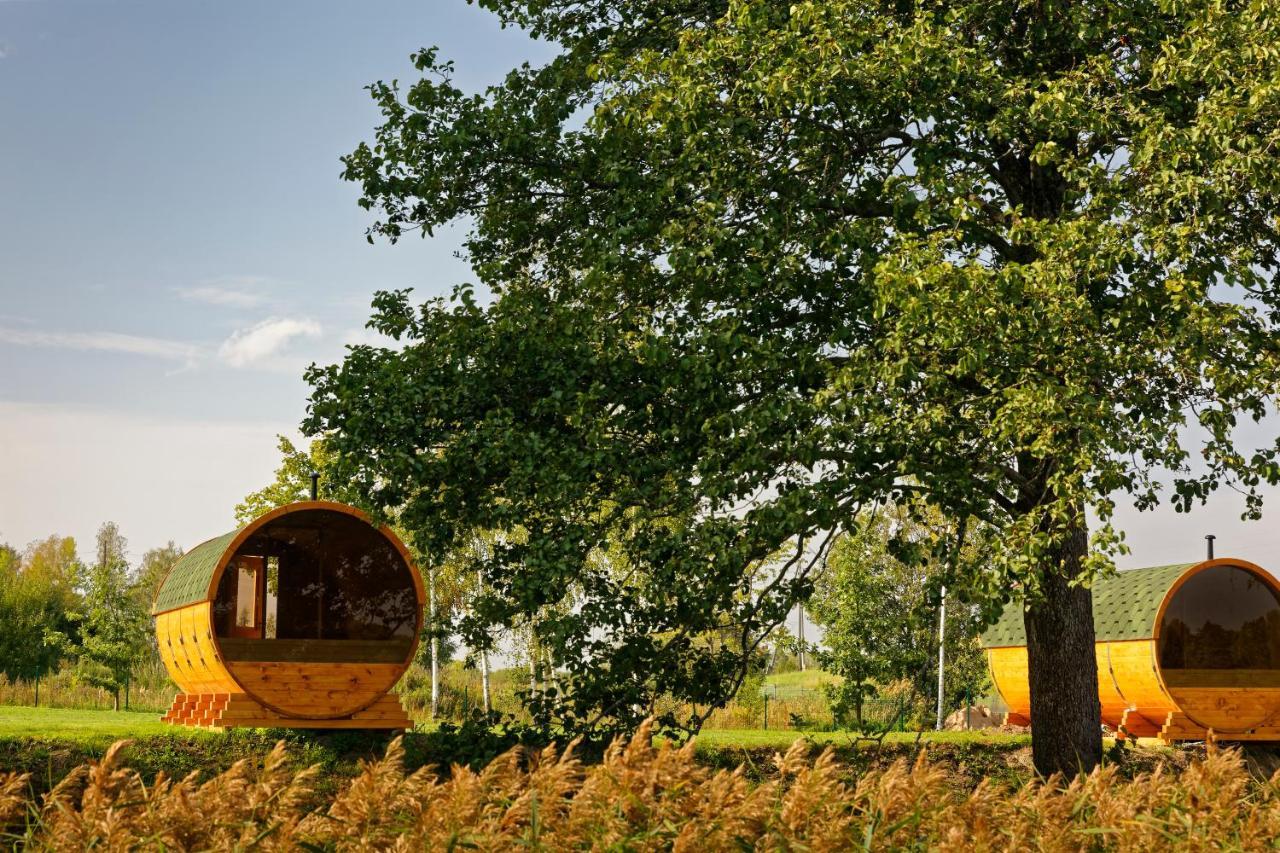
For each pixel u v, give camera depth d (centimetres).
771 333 1432
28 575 5694
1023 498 1417
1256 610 2098
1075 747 1473
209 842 446
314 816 462
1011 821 513
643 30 1628
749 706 2797
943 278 1155
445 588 2491
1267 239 1344
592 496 1439
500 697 2742
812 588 1407
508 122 1545
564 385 1430
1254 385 1190
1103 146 1422
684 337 1420
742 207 1416
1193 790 548
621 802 476
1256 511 1318
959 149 1406
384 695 1560
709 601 1306
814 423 1295
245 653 1495
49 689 2908
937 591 1280
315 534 1564
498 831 463
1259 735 2025
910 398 1244
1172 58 1241
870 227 1341
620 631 1444
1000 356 1196
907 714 2716
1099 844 525
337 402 1448
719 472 1301
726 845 464
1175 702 1961
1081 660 1488
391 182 1588
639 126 1441
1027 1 1366
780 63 1333
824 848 472
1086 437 1129
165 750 1438
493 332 1455
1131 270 1217
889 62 1276
